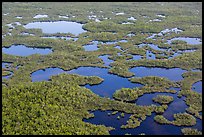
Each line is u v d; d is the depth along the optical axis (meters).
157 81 62.78
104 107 53.69
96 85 62.16
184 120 50.25
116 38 88.81
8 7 125.00
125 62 72.31
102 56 76.75
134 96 56.81
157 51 78.88
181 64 71.00
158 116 50.97
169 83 62.31
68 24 106.44
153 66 70.62
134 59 74.69
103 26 98.25
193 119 50.44
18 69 68.75
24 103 50.28
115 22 105.75
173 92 59.22
